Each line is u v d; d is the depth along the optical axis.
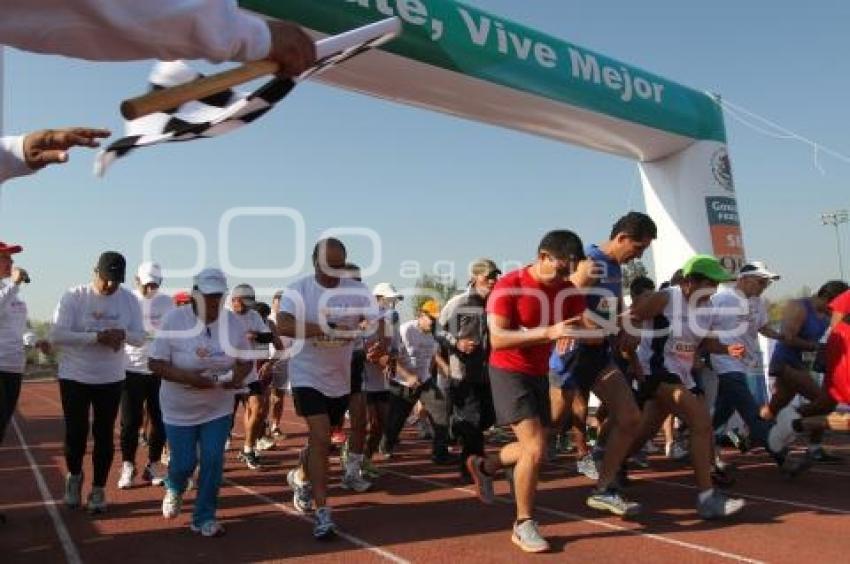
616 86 8.18
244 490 6.52
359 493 6.26
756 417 6.88
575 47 7.92
